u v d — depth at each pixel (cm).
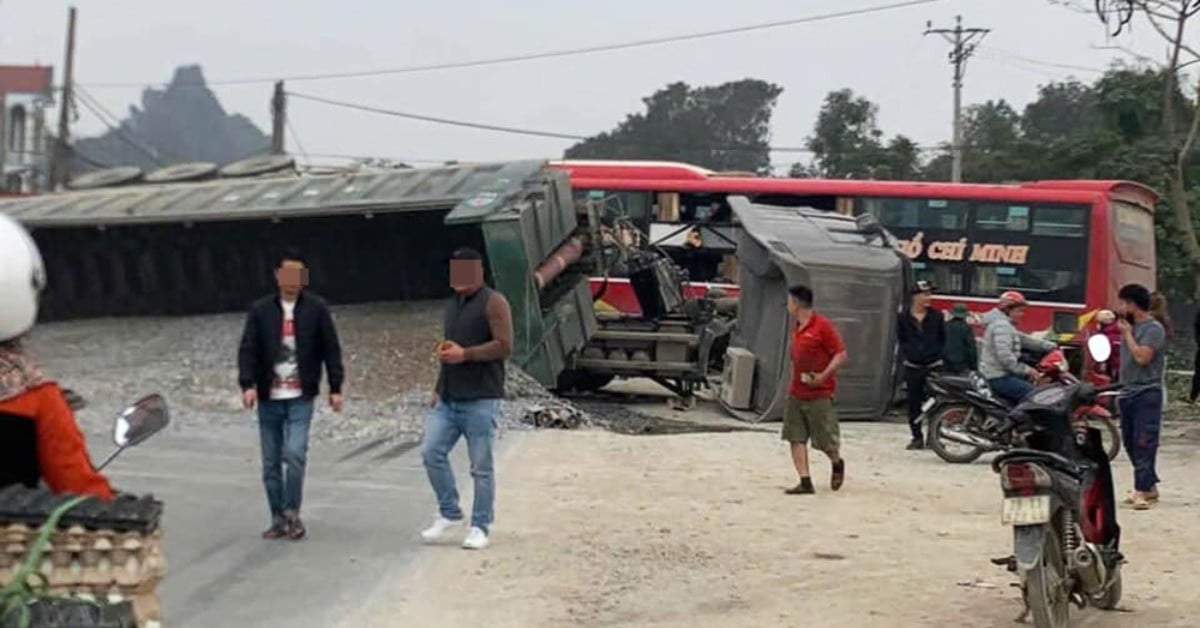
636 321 2355
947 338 1777
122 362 2078
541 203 2100
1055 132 6272
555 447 1586
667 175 2975
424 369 1970
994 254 2812
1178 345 3662
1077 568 773
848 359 2102
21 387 420
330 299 2406
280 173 2752
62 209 2427
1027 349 1967
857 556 995
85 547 379
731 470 1442
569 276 2250
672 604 841
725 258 2928
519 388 1956
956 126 5103
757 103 8625
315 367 1010
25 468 421
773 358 2125
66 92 4638
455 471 1383
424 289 2372
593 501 1217
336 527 1073
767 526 1112
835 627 790
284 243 2397
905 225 2855
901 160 5509
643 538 1045
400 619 793
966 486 1379
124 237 2416
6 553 372
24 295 416
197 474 1338
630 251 2412
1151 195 2884
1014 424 781
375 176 2403
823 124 5719
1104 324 1994
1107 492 825
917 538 1070
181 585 869
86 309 2438
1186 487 1421
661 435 1800
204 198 2428
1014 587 891
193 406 1802
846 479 1398
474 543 993
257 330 1002
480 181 2247
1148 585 917
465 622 789
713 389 2489
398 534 1048
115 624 369
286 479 1013
